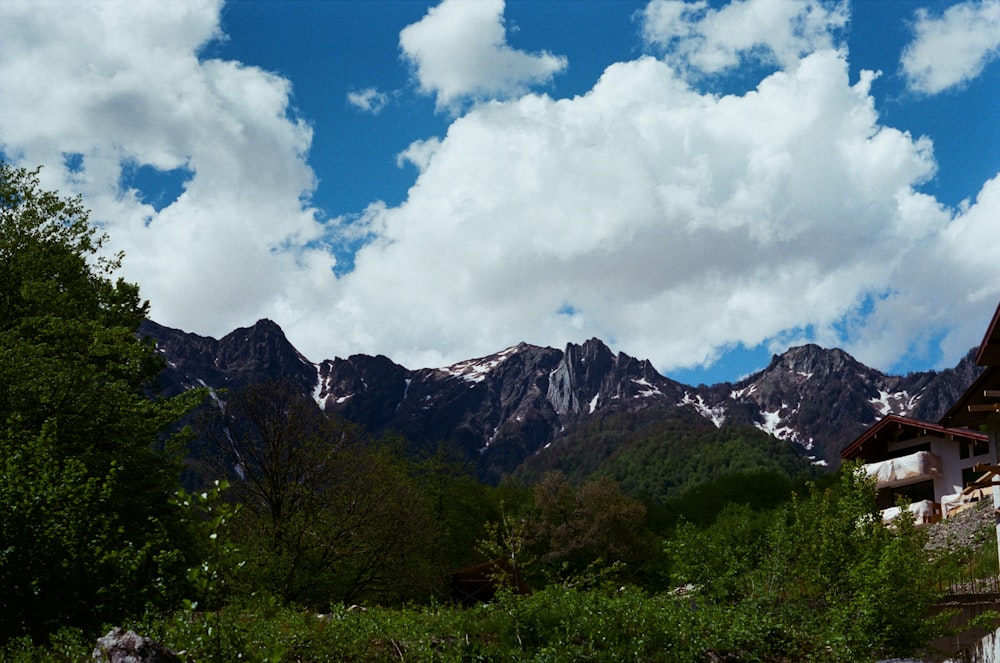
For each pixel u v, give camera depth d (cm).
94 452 2116
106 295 2878
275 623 1252
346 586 3123
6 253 2739
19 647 1102
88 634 1194
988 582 2094
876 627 1599
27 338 2388
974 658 1159
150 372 2931
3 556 1167
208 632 941
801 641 1570
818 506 1856
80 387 2106
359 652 1258
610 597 1580
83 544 1283
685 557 1828
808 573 1742
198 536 930
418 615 1509
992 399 1658
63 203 2983
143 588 1262
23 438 1555
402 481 3572
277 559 2742
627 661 1367
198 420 3238
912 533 1717
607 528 6819
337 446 3378
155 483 2320
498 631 1439
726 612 1593
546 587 1562
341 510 3228
